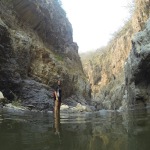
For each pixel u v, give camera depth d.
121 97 41.12
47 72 20.52
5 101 12.08
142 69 24.55
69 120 7.41
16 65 15.60
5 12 20.39
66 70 25.67
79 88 30.30
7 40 15.54
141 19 41.25
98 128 5.27
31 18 24.11
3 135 4.30
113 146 3.37
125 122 6.47
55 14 32.62
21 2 22.56
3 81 14.10
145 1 39.34
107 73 70.25
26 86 15.38
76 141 3.75
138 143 3.51
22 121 6.54
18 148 3.33
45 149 3.24
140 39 25.00
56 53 29.94
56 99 9.34
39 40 25.25
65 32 36.06
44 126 5.65
